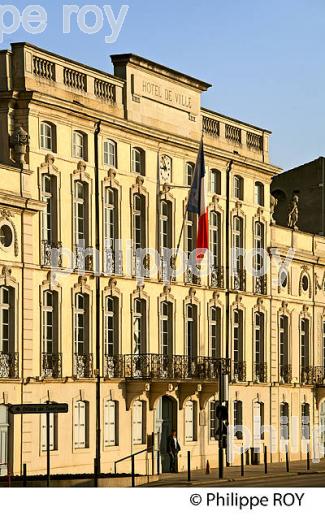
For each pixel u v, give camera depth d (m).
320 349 124.19
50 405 68.69
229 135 108.81
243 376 109.25
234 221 109.00
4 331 82.81
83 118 89.38
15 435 82.38
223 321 106.81
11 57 84.75
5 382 81.81
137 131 94.94
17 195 82.75
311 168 132.62
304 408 120.94
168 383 95.88
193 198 96.25
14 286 83.00
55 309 87.00
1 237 82.00
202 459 102.50
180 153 101.00
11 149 84.19
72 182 88.50
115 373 92.56
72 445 87.75
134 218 95.25
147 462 95.50
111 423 92.25
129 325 94.50
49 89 86.38
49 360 86.19
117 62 94.88
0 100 84.19
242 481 88.50
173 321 99.81
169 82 99.88
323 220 131.38
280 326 117.00
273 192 134.62
